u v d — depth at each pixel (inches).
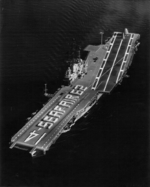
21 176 7701.8
